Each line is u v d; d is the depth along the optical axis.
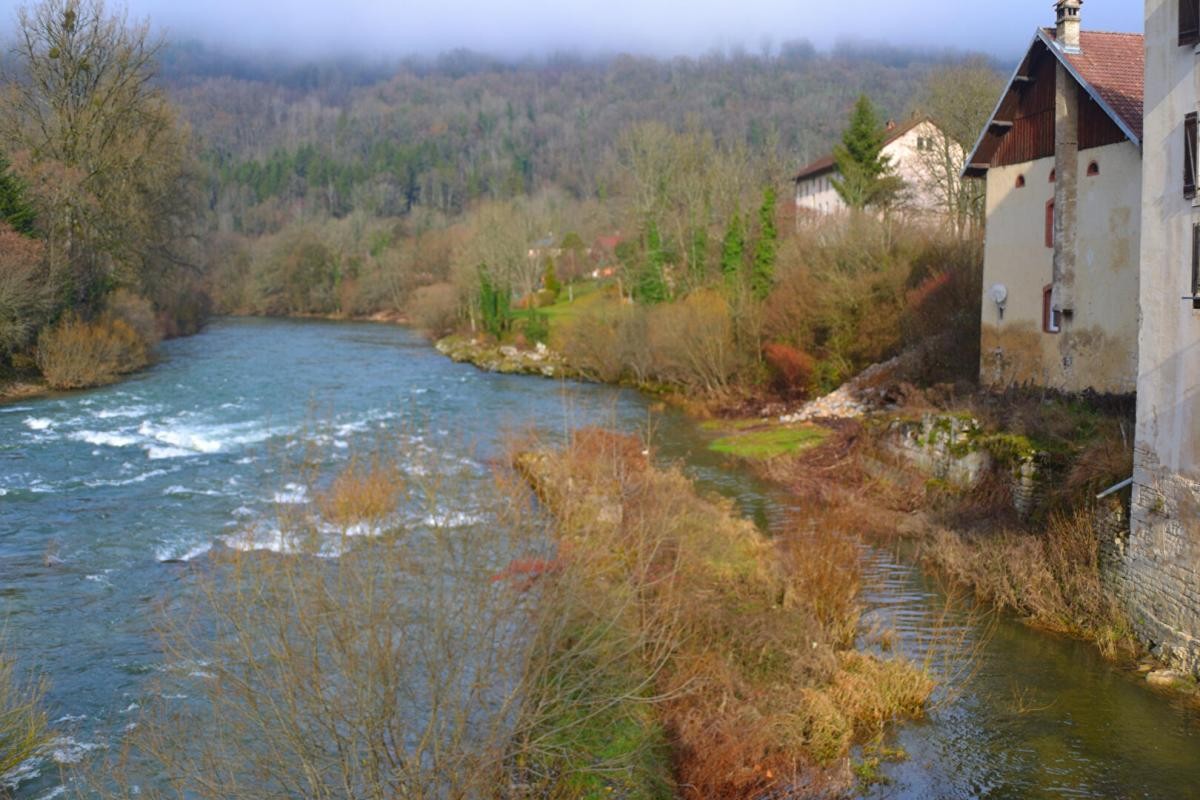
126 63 44.69
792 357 39.69
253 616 9.90
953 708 13.63
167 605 15.16
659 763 11.21
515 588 10.83
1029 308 26.45
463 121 182.25
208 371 47.88
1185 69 14.52
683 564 15.22
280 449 27.12
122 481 24.67
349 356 58.56
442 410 37.84
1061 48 23.56
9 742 11.05
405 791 8.51
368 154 169.38
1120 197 22.52
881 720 13.10
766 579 16.12
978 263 33.97
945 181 48.56
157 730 10.16
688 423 37.28
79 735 11.86
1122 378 22.70
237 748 8.73
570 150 157.62
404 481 14.81
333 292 99.19
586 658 11.23
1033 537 18.67
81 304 45.28
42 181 42.16
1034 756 12.39
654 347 45.81
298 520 13.16
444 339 67.25
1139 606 15.62
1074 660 15.18
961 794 11.53
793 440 31.52
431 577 10.20
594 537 14.03
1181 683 14.23
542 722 10.16
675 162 63.72
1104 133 22.92
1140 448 15.65
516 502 12.70
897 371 35.06
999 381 27.95
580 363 51.03
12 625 15.33
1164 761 12.29
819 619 15.41
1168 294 14.93
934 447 24.36
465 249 72.38
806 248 41.69
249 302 100.00
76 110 44.12
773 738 11.89
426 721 9.53
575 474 19.03
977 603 17.48
